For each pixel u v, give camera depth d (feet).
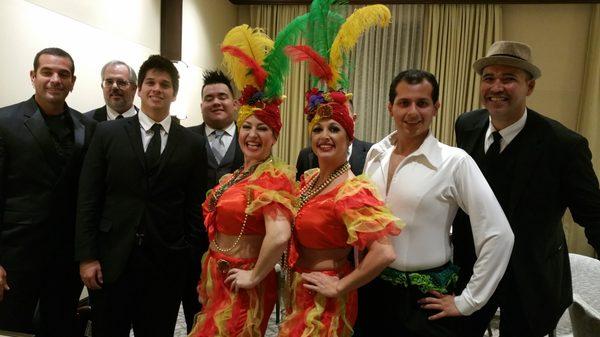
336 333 4.35
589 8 16.26
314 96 4.65
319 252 4.54
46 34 9.06
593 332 5.55
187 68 13.32
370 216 4.08
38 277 6.42
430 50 17.22
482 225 4.39
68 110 6.73
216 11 16.92
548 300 5.14
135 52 12.54
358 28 4.58
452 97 17.06
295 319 4.53
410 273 4.59
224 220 5.01
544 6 16.60
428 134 4.75
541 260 5.12
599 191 4.99
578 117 16.61
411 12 17.26
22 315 6.33
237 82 5.25
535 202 5.14
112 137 6.08
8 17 8.11
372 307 4.96
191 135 6.55
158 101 6.19
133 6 12.37
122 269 5.88
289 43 4.99
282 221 4.50
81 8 10.14
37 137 6.27
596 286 7.55
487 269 4.32
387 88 17.65
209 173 8.17
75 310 7.09
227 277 4.90
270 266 4.52
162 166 6.11
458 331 4.75
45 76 6.31
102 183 6.13
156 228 6.10
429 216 4.54
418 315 4.54
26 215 6.22
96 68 10.76
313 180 4.85
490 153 5.51
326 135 4.50
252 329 4.81
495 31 16.61
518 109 5.31
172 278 6.34
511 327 5.32
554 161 5.10
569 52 16.61
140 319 6.26
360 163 7.73
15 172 6.22
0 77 7.98
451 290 4.71
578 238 16.12
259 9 18.13
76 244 5.92
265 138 5.00
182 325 9.96
